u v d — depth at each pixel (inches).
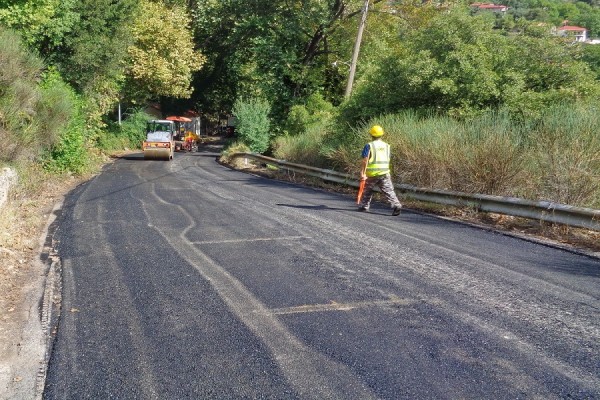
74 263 278.1
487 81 555.5
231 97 2412.6
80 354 168.9
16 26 732.7
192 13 1711.4
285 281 236.2
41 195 552.1
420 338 172.1
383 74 677.3
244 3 1374.3
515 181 419.8
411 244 307.7
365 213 434.3
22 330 192.7
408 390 140.0
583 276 238.8
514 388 139.9
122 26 1007.0
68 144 770.8
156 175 863.7
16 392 149.3
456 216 420.8
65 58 920.9
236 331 182.1
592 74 576.4
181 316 197.6
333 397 137.8
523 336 172.4
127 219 406.9
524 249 294.5
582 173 353.1
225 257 281.0
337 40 1325.0
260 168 1021.2
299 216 410.9
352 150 644.1
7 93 550.0
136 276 250.2
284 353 164.1
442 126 517.7
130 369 157.5
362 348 165.8
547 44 569.3
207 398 139.5
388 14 1298.0
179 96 1795.0
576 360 155.1
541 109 522.6
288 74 1290.6
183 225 376.2
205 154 1672.0
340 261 268.4
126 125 1763.0
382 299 209.9
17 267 275.4
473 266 257.0
